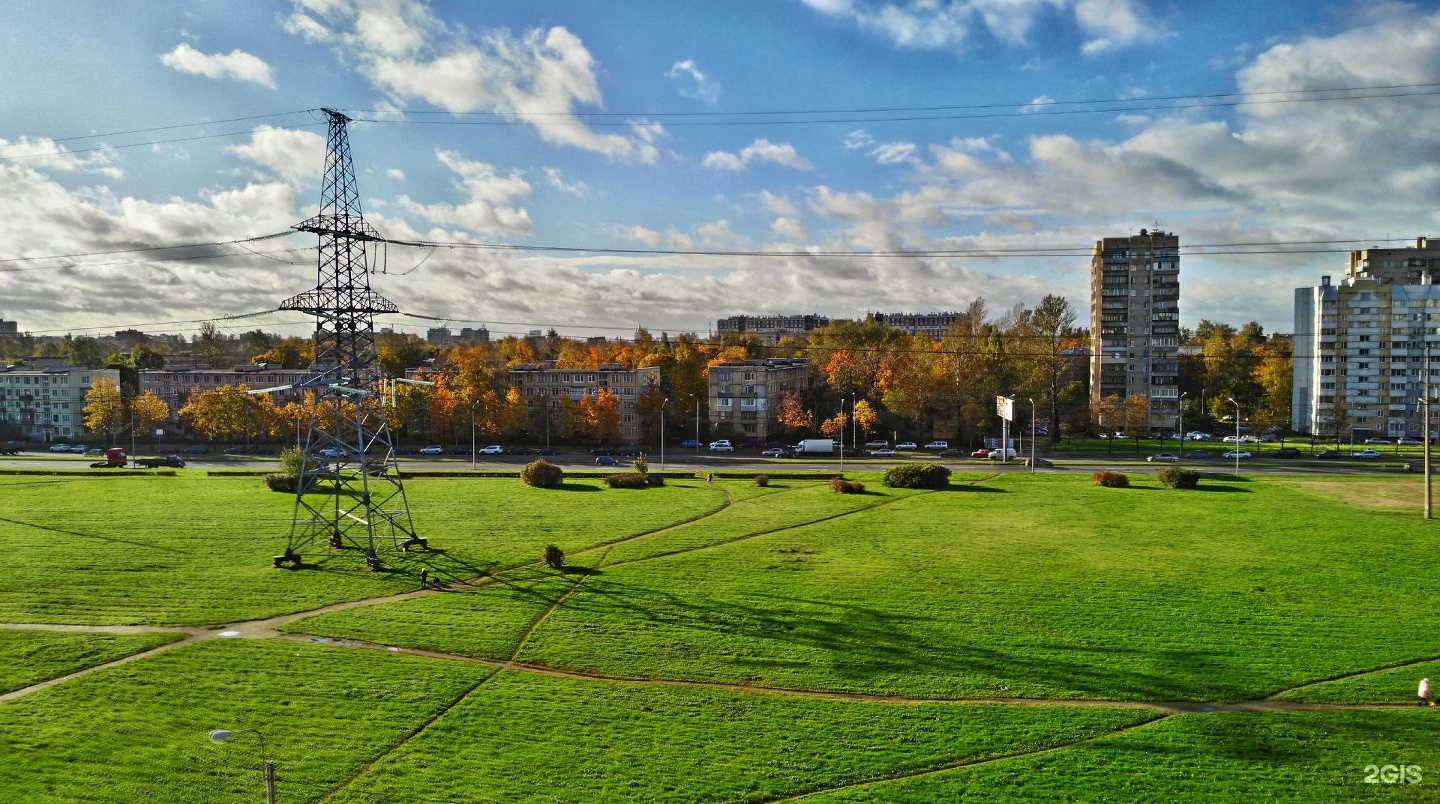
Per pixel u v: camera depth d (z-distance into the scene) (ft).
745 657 134.31
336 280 202.80
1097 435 540.93
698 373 565.94
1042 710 115.34
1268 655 135.03
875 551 206.80
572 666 130.82
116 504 272.10
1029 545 213.05
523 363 618.85
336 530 210.79
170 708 113.70
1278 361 566.36
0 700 116.16
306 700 116.78
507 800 91.50
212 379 595.06
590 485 322.75
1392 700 118.52
